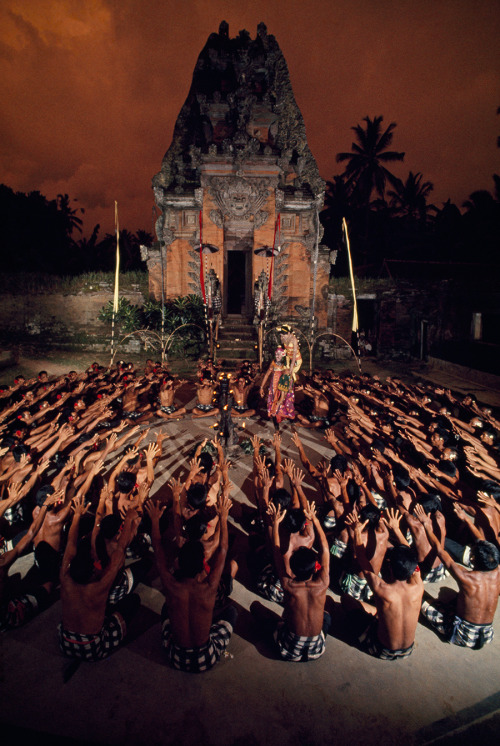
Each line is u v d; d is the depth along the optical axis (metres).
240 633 4.57
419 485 6.01
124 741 3.41
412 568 3.82
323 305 22.45
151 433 10.54
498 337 20.94
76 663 4.07
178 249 21.84
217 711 3.69
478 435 8.80
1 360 18.00
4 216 32.06
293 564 3.82
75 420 8.12
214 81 23.23
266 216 21.38
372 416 9.48
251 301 23.06
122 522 4.88
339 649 4.40
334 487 5.98
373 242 41.34
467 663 4.27
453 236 35.00
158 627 4.61
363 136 40.31
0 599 4.36
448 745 3.48
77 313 22.92
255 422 11.62
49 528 4.98
